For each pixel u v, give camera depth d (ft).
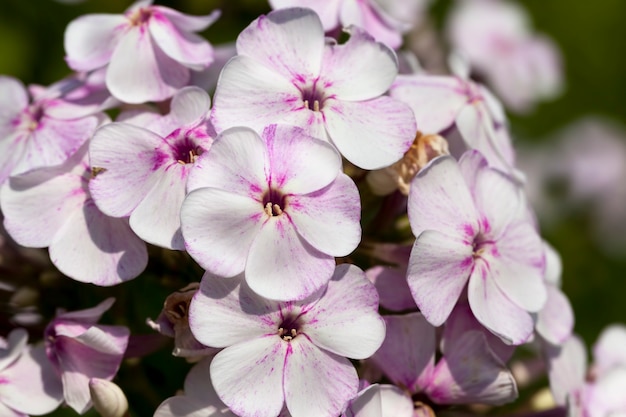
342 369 0.83
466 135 0.94
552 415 0.98
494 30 1.49
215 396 0.84
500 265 0.89
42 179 0.89
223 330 0.82
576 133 1.71
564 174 1.68
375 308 0.83
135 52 0.93
